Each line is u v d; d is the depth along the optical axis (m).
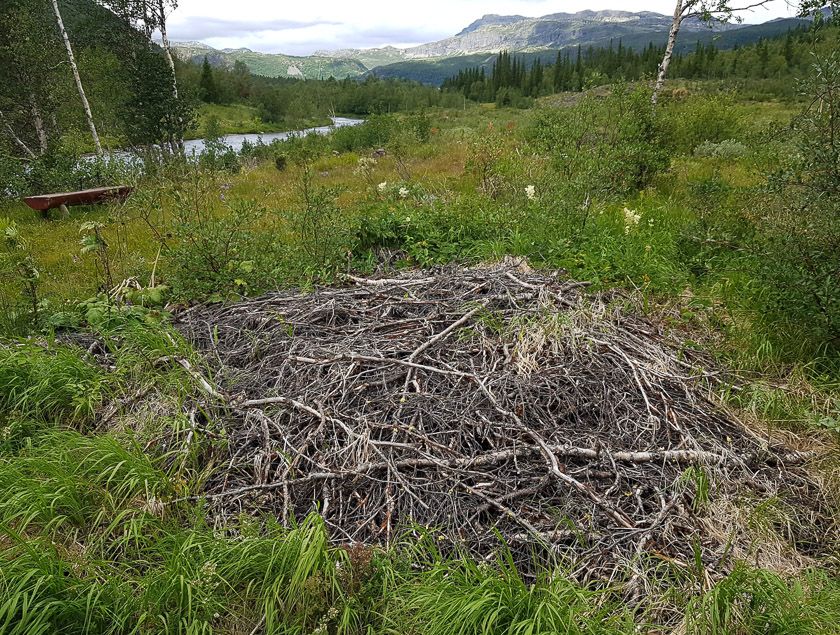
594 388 3.21
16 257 4.56
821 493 2.77
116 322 4.36
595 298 4.39
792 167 4.07
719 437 3.08
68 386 3.44
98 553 2.46
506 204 7.14
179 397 3.29
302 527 2.29
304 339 3.87
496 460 2.74
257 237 5.61
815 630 1.95
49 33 15.02
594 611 2.03
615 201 7.54
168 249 5.34
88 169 11.97
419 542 2.34
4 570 2.13
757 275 4.25
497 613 1.95
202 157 9.63
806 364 3.69
